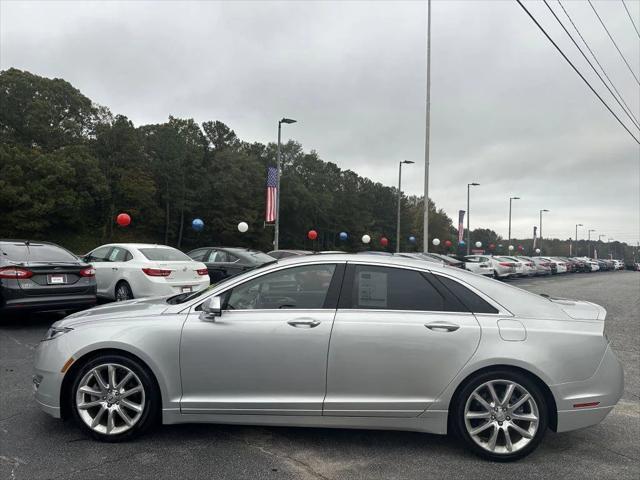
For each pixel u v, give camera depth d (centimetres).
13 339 749
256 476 332
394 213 9444
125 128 5406
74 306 822
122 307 428
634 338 910
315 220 7675
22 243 837
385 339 365
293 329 370
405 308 379
